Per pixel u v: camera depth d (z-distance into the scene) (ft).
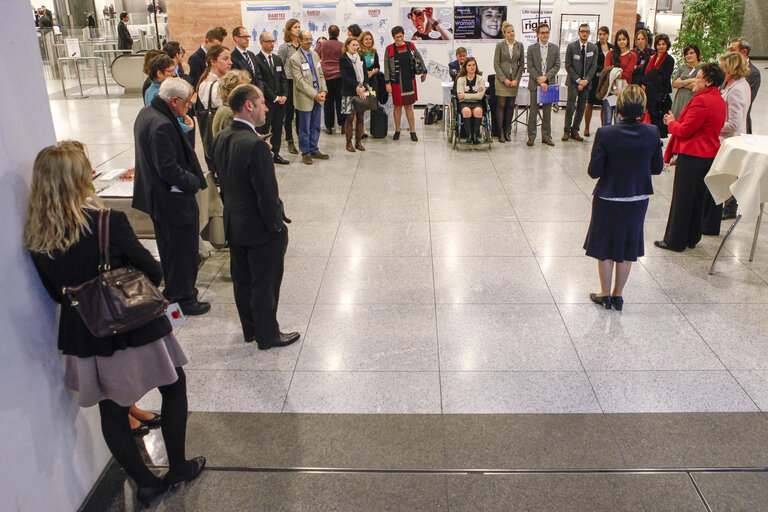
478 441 9.65
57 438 7.96
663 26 55.21
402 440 9.71
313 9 35.01
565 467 9.07
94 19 58.65
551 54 27.40
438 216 19.56
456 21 35.35
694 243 16.84
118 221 7.53
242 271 11.98
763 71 54.65
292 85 26.61
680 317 13.32
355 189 22.36
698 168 15.70
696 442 9.55
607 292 13.75
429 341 12.57
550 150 27.68
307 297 14.48
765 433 9.73
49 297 7.79
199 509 8.46
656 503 8.39
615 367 11.57
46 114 7.86
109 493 8.82
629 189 12.45
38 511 7.57
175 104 11.84
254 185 10.78
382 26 35.32
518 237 17.80
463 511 8.30
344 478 8.94
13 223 7.09
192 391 11.03
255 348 12.42
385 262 16.29
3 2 6.97
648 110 25.43
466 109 27.27
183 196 12.52
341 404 10.64
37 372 7.52
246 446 9.64
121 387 7.68
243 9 35.35
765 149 14.47
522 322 13.23
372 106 26.96
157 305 7.61
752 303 13.88
